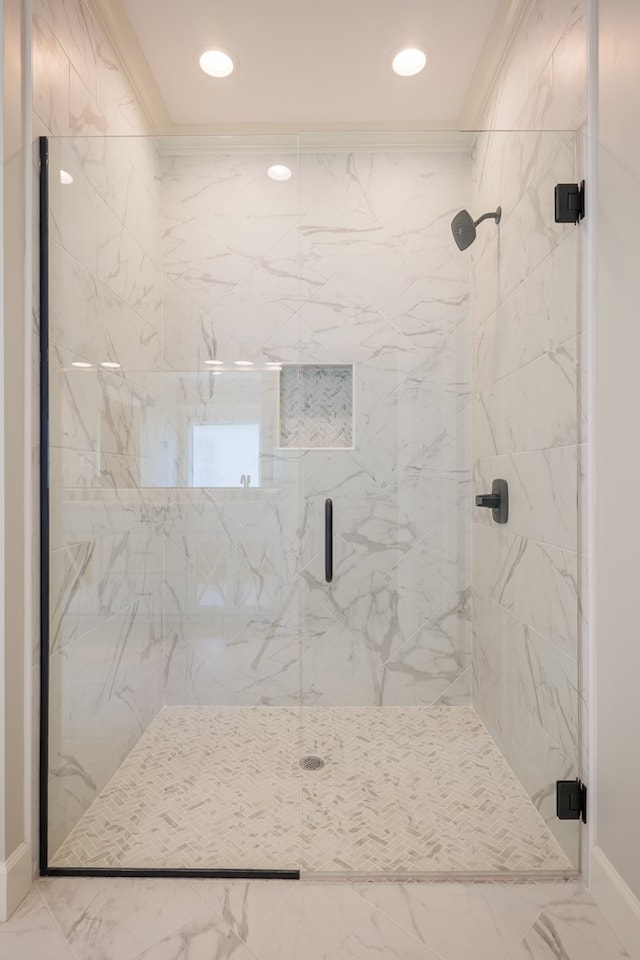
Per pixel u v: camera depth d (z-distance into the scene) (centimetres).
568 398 143
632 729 120
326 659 170
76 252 156
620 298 123
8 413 133
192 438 185
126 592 179
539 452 150
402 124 233
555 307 145
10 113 131
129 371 180
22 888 133
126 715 175
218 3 174
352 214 173
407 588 168
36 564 144
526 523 154
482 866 141
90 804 159
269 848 147
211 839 150
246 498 184
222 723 182
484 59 197
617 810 126
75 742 155
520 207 151
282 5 175
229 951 118
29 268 140
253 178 185
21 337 138
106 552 171
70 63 160
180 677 183
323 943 120
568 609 143
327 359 176
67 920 127
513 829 147
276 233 184
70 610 155
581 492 140
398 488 170
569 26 144
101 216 165
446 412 167
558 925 125
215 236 186
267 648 184
